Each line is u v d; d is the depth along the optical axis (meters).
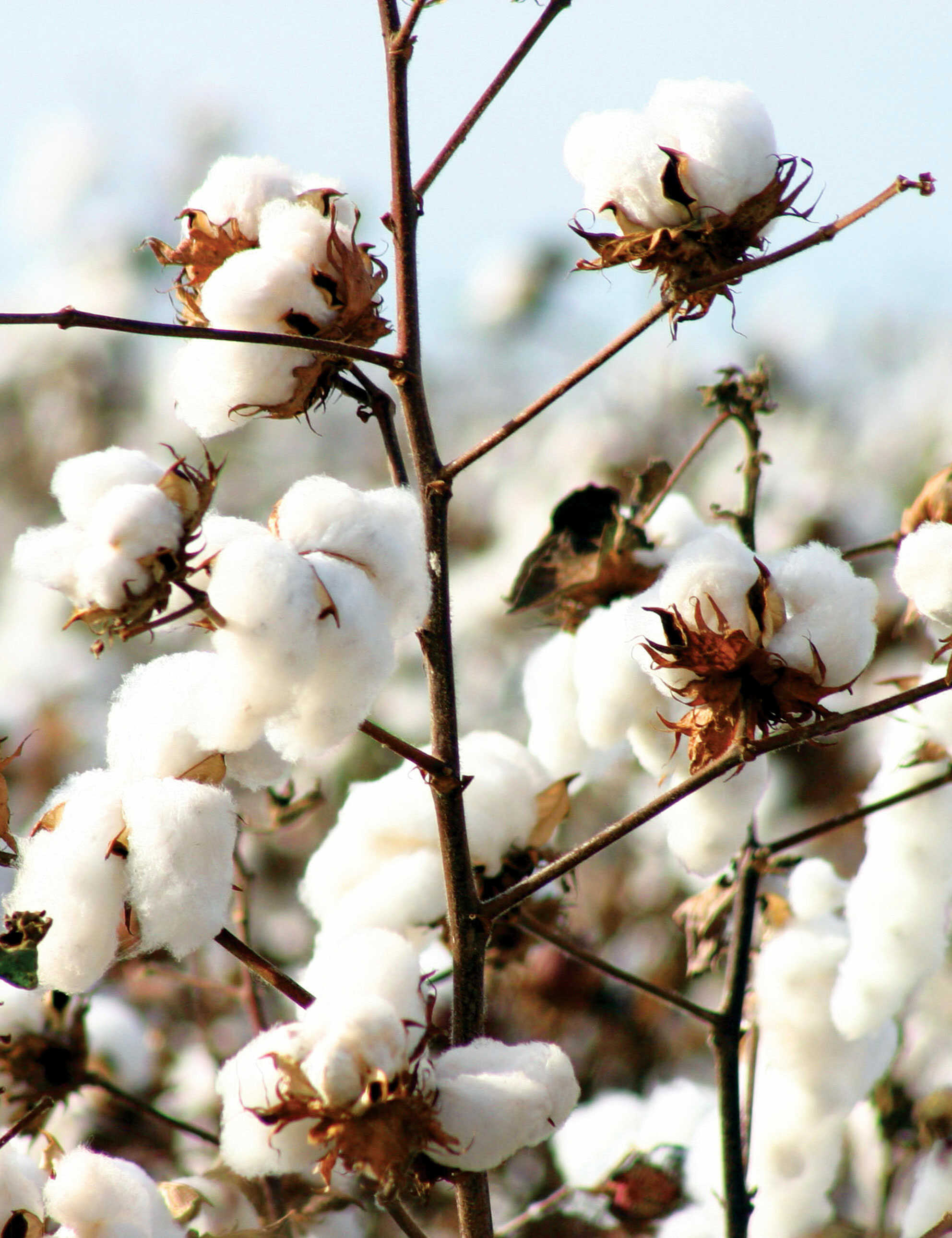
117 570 2.27
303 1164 2.30
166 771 2.34
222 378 2.39
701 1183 2.63
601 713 2.50
